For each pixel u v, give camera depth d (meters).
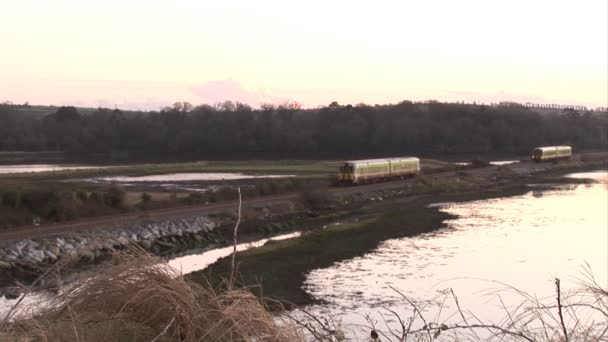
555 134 162.25
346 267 26.81
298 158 142.62
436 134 155.50
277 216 48.12
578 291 5.75
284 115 173.25
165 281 3.90
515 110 174.88
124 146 157.12
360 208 53.19
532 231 38.06
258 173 87.25
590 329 4.12
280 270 25.56
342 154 152.25
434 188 67.81
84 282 4.00
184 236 37.50
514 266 27.06
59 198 39.47
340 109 166.88
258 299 4.02
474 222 42.50
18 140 158.00
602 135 174.00
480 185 72.62
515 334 4.27
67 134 159.62
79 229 33.81
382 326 15.00
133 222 38.03
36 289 4.10
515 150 153.88
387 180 75.00
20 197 37.62
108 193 44.91
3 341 3.36
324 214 49.91
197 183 71.19
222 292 3.94
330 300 20.38
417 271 25.94
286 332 3.74
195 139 154.75
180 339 3.65
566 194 62.41
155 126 158.25
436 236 36.31
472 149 151.88
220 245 36.59
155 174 86.44
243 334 3.53
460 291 21.31
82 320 3.69
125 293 3.87
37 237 29.83
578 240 34.31
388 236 36.03
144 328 3.70
